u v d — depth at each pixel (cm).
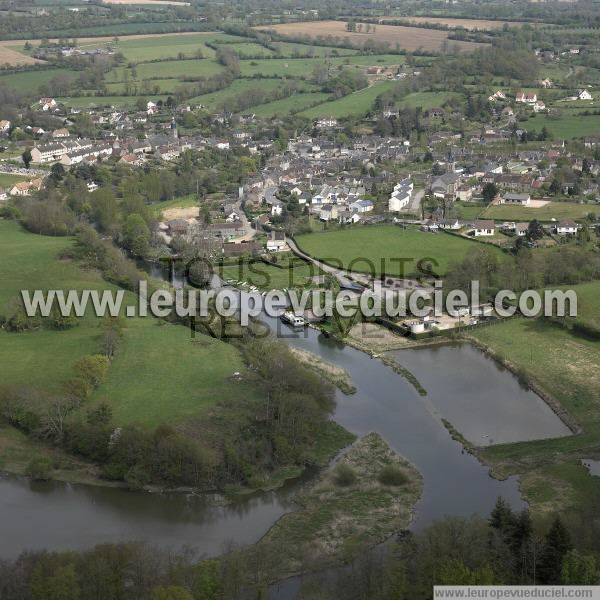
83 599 13612
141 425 19962
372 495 18075
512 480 18438
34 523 17112
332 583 14788
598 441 19912
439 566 13962
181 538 16638
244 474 18588
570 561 13462
